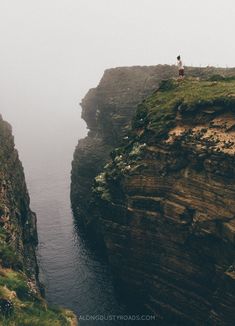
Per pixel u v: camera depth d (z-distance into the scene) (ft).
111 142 265.13
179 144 136.56
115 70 281.13
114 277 164.45
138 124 163.32
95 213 209.15
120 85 269.64
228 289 119.24
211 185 125.29
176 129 139.95
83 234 235.40
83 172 269.23
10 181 169.07
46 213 277.64
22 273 100.94
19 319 73.97
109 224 158.10
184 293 136.36
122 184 151.64
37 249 212.84
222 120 130.00
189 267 133.69
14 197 169.99
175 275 138.41
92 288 169.78
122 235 153.07
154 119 149.59
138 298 152.76
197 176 129.90
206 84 149.79
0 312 73.56
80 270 186.70
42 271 184.44
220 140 125.08
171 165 137.59
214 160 123.85
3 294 79.25
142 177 145.07
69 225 252.21
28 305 82.43
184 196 133.39
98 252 207.72
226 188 121.39
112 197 158.30
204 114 134.21
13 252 107.55
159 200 140.36
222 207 122.11
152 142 145.59
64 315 89.61
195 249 130.72
